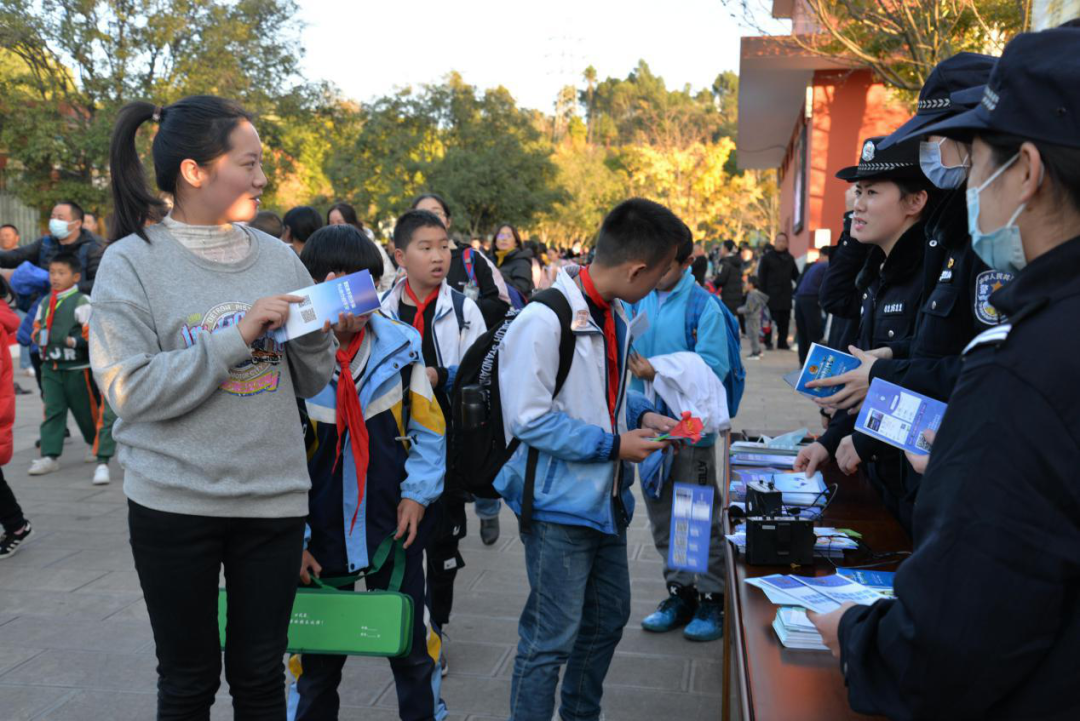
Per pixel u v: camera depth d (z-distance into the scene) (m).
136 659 3.70
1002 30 7.60
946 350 2.36
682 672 3.61
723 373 3.76
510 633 4.00
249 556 2.14
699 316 3.77
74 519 5.71
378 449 2.72
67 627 4.02
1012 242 1.21
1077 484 1.06
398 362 2.73
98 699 3.35
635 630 4.03
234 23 22.64
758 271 14.70
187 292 2.06
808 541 2.20
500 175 32.50
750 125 20.08
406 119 33.47
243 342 1.96
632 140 92.06
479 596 4.44
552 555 2.52
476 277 5.27
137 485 2.05
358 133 33.38
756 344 14.48
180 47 22.45
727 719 2.67
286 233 5.19
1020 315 1.12
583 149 72.12
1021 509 1.07
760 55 12.91
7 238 10.51
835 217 14.15
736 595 2.04
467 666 3.67
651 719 3.24
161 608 2.08
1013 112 1.15
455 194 31.59
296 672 2.77
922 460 1.96
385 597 2.53
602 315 2.56
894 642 1.19
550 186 37.19
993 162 1.20
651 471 3.85
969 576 1.08
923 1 7.64
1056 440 1.07
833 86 13.86
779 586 1.99
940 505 1.14
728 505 2.73
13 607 4.25
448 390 3.54
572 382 2.49
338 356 2.67
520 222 33.88
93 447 6.71
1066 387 1.07
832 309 4.22
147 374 1.94
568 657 2.61
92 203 21.67
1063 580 1.07
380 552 2.71
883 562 2.29
